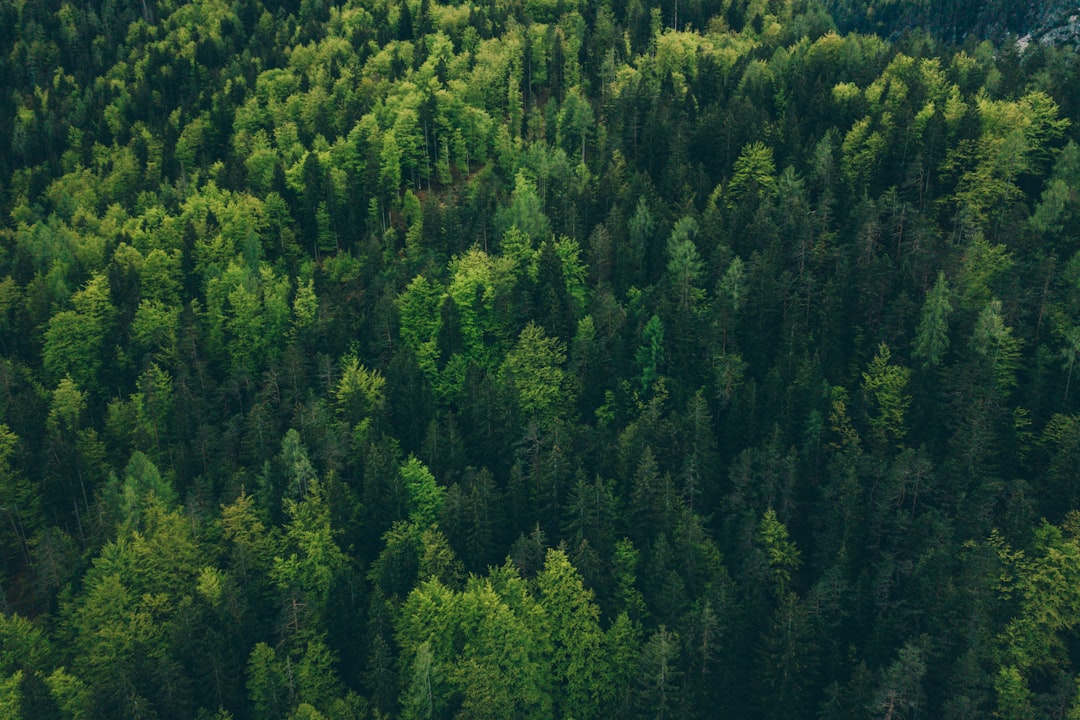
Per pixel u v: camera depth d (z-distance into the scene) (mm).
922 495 105562
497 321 137750
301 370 129875
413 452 123562
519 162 169750
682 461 112812
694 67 191000
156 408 130500
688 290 129375
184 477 121875
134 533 105312
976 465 105625
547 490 111188
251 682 95000
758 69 178250
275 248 165750
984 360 111000
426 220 152750
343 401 125938
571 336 132125
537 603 99500
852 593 99062
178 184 182250
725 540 106688
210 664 93625
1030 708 87688
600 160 166250
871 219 130125
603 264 142125
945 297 117125
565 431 116000
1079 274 117750
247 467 120500
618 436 116750
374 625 98375
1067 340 112000
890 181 149000
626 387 123625
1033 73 178000
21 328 145125
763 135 157500
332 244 164125
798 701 92312
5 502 119625
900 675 87125
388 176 168500
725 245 133000
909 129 147250
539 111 184375
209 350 140375
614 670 97938
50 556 110000
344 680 100500
